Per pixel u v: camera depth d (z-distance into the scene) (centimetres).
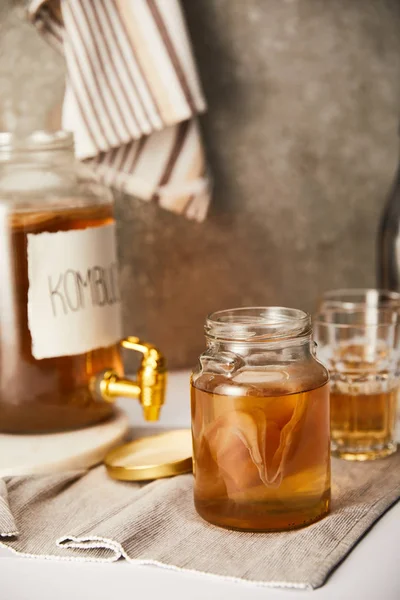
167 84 109
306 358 85
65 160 99
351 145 125
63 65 116
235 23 120
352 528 83
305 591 77
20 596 78
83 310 98
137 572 80
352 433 96
